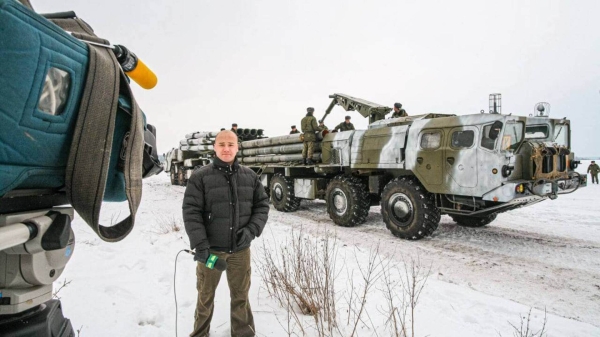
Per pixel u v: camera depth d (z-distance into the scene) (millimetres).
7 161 942
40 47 937
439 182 6270
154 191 15883
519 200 5555
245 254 2645
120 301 3311
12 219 1133
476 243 6422
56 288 3549
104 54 1274
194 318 2863
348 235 7098
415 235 6527
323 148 9164
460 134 6059
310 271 3455
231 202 2539
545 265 5145
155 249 5250
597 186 17172
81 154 1125
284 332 2805
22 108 915
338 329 2809
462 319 3193
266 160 11555
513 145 5801
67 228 1312
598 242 6477
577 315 3572
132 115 1337
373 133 7637
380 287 3879
